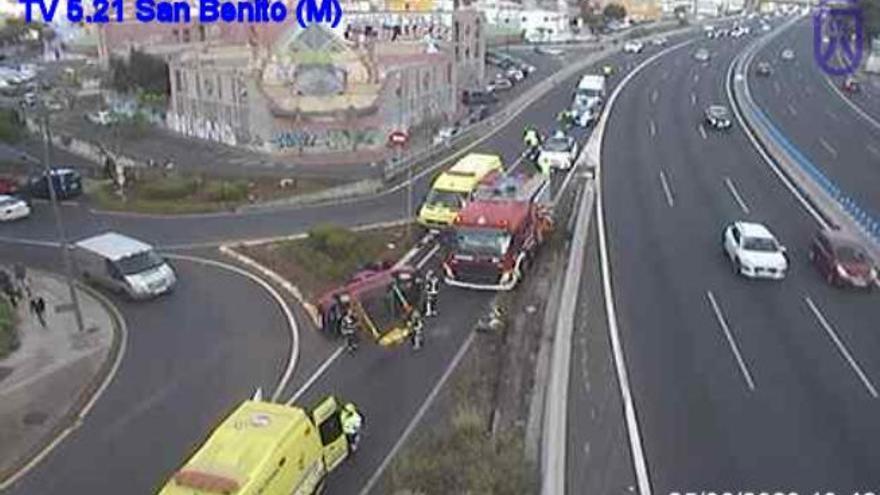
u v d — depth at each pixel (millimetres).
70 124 80188
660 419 24375
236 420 20266
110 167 58156
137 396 27594
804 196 48594
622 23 178000
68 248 38844
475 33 92938
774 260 35281
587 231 41844
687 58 124625
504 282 35188
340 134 66500
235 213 49156
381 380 28078
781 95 89000
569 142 57812
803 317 31703
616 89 92375
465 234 35344
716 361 28016
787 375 27125
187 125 73562
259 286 37250
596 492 21000
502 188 42781
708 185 50719
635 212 45062
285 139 66188
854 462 22484
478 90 88125
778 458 22594
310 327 32625
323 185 54594
